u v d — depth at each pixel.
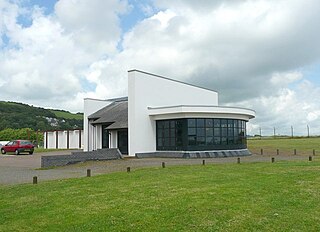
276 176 14.16
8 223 8.48
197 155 30.62
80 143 56.38
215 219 8.21
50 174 18.77
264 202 9.62
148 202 9.91
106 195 11.11
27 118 108.44
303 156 30.12
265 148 44.41
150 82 34.06
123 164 24.03
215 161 25.11
